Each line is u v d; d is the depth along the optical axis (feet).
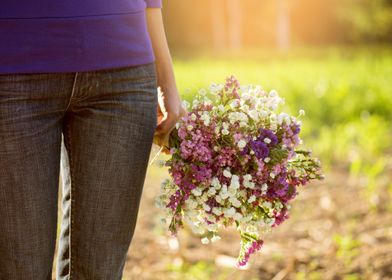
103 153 8.07
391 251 16.53
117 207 8.32
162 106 9.14
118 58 7.91
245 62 91.35
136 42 8.13
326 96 41.01
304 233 18.92
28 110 7.52
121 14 7.91
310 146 30.81
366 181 24.38
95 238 8.32
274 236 18.65
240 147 8.57
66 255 8.79
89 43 7.64
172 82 9.20
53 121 7.82
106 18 7.73
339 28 168.55
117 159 8.13
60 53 7.52
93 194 8.18
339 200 22.08
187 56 112.37
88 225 8.27
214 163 8.71
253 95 9.52
